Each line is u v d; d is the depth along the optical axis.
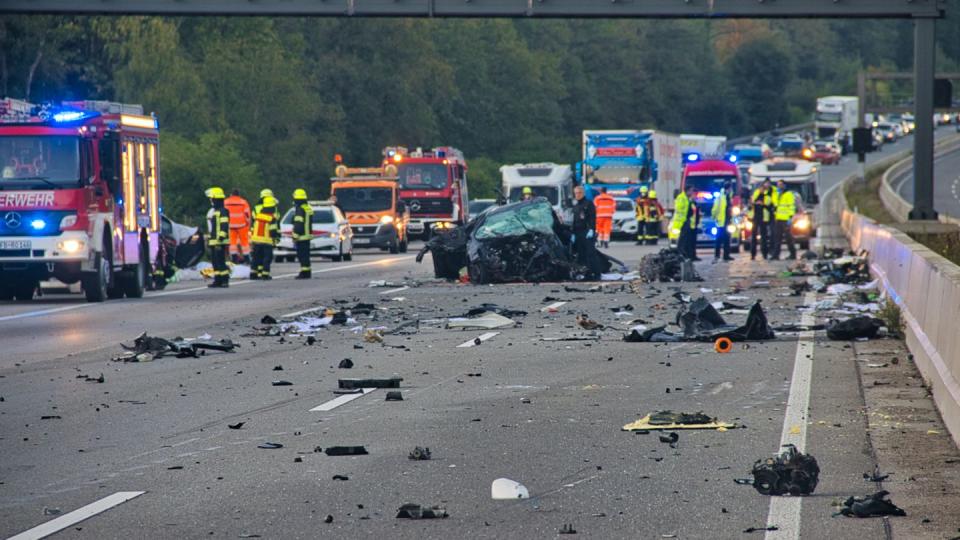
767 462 28.03
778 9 134.50
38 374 47.84
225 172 196.62
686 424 35.69
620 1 133.50
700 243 149.75
